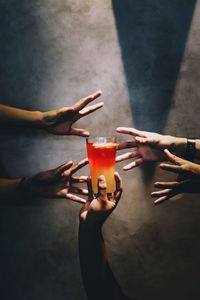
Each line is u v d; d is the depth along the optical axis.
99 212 0.81
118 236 1.00
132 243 1.00
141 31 0.97
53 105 0.98
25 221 1.00
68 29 0.96
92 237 0.86
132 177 1.00
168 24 0.97
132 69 0.97
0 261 1.01
